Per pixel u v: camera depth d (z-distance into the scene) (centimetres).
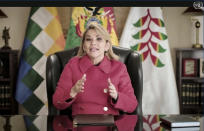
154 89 310
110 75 175
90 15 304
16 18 342
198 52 347
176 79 346
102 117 124
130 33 313
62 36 313
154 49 310
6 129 111
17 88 311
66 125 118
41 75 309
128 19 314
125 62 188
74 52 192
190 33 349
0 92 324
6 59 333
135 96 178
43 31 309
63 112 176
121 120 125
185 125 115
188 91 329
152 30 311
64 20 339
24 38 314
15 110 334
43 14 311
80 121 115
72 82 176
